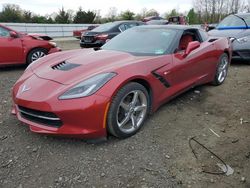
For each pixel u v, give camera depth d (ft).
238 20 27.76
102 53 13.26
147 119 13.12
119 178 9.17
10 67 25.66
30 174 9.33
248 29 26.11
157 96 12.65
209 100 15.84
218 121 13.26
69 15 111.96
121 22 36.27
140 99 11.84
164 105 14.79
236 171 9.62
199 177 9.29
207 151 10.73
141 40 14.60
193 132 12.14
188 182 9.05
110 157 10.18
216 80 18.19
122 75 10.78
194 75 15.44
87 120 10.08
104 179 9.12
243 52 24.95
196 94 16.69
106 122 10.57
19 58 24.22
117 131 10.91
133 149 10.69
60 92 10.16
